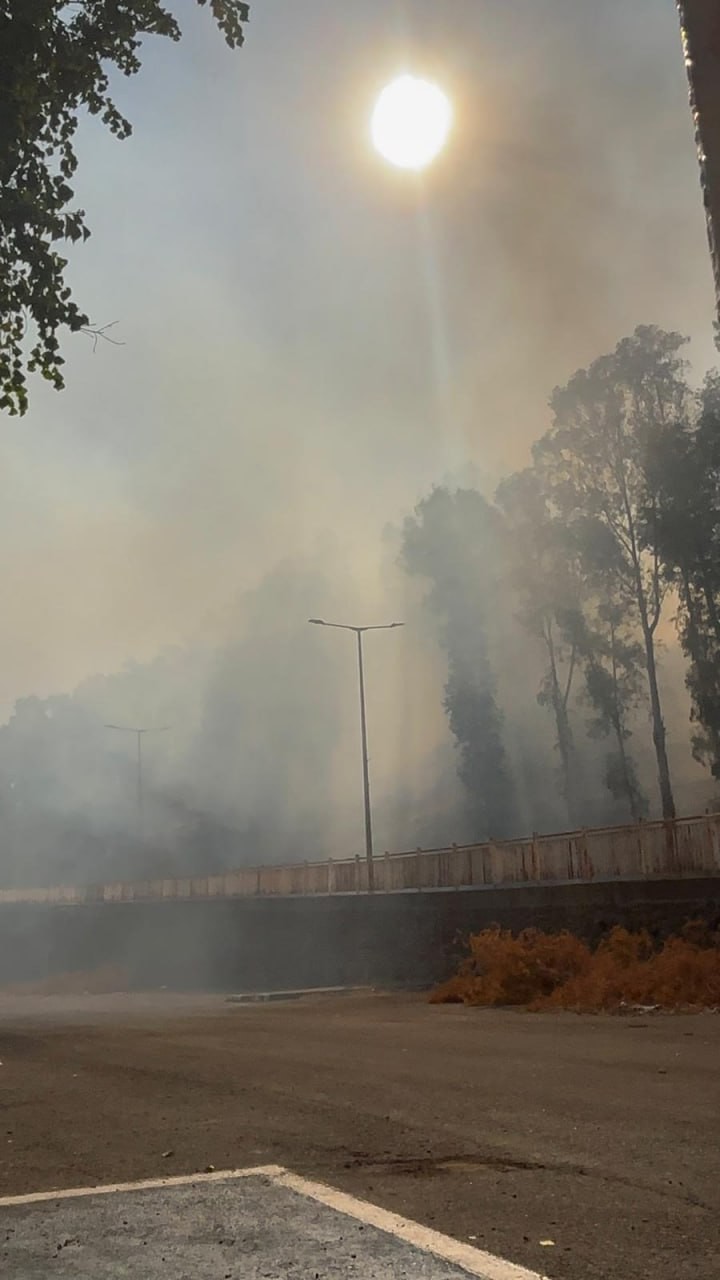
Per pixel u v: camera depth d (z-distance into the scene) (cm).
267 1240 436
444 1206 494
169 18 1067
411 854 3334
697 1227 456
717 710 4362
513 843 2784
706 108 169
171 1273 396
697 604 4500
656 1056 1036
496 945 2123
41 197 1016
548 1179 547
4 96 963
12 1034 1592
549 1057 1051
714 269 165
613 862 2384
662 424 4634
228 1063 1068
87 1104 842
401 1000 2300
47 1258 419
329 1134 676
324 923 3419
